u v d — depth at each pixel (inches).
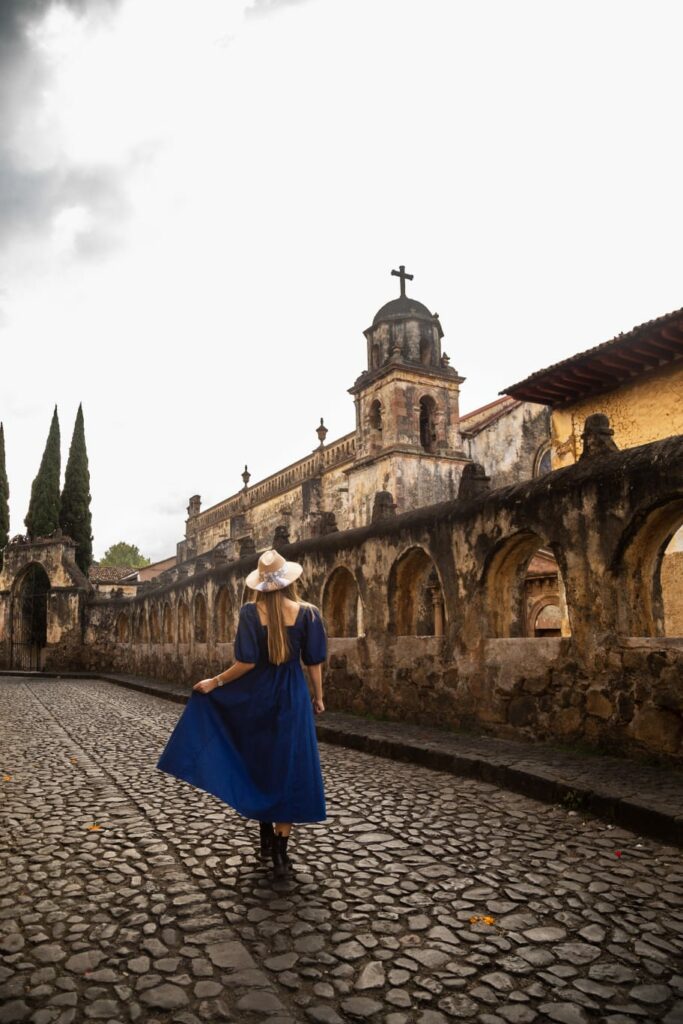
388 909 129.3
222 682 151.9
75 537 1334.9
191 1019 93.2
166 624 802.8
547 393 503.2
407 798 213.2
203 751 146.8
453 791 221.5
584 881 142.4
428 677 330.6
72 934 119.9
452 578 320.5
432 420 908.0
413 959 109.7
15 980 103.9
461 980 103.3
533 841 168.9
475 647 302.7
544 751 251.8
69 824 191.2
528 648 274.2
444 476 880.9
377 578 374.9
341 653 399.9
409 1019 93.0
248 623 151.9
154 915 127.7
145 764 282.7
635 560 240.8
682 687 213.9
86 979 104.2
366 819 189.8
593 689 245.0
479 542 304.5
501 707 286.0
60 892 139.9
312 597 441.7
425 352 936.9
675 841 163.9
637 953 111.1
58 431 1342.3
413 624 365.1
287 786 143.5
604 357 433.4
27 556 1130.7
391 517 388.2
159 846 170.1
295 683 151.5
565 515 261.1
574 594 255.4
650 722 224.2
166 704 553.9
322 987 101.4
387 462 863.7
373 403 919.0
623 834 173.6
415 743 277.3
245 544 608.1
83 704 552.7
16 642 1129.4
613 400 484.1
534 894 135.7
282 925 122.8
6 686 776.3
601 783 199.2
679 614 452.4
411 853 161.0
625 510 236.8
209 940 117.0
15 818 197.8
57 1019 93.0
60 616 1074.1
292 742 146.3
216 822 192.7
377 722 350.0
